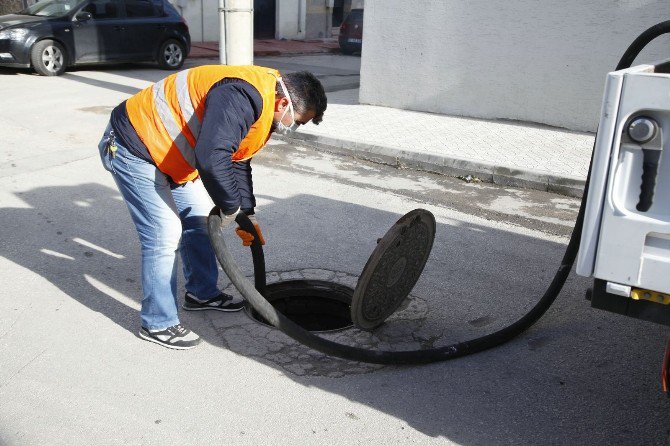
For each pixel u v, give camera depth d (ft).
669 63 9.64
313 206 19.44
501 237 17.72
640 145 7.07
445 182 22.61
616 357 11.93
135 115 10.36
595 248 7.63
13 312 12.55
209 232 10.13
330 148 25.77
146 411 9.84
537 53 28.58
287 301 14.71
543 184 21.86
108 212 18.08
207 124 9.41
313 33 72.84
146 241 11.02
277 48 61.87
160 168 10.50
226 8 27.84
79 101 32.30
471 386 10.87
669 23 9.68
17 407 9.79
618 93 7.03
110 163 10.68
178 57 46.26
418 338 12.35
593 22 26.86
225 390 10.47
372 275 10.92
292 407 10.12
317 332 12.45
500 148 25.08
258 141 10.45
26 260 14.84
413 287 13.75
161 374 10.82
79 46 40.78
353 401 10.34
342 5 82.48
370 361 10.83
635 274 7.36
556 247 17.21
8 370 10.72
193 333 11.78
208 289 12.85
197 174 11.44
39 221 17.19
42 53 39.06
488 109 30.53
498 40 29.35
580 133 28.07
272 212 18.74
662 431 9.87
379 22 32.27
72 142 24.97
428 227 12.03
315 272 14.88
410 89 32.27
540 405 10.43
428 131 27.66
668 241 7.17
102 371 10.82
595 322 13.21
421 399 10.47
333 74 47.16
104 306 12.96
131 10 43.27
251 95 9.70
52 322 12.26
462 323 13.03
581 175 21.70
